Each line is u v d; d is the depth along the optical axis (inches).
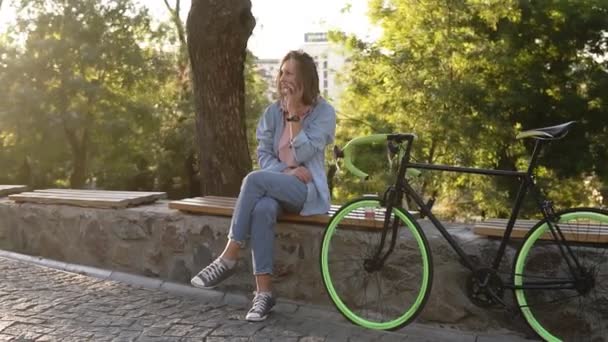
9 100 918.4
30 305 153.2
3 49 960.9
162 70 1049.5
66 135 992.9
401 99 729.0
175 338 132.0
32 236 204.2
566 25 722.2
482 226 135.3
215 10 219.9
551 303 127.7
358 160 595.8
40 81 957.2
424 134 698.2
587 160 700.7
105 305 153.9
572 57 748.0
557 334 128.0
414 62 724.0
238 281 162.6
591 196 781.9
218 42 222.1
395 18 771.4
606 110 715.4
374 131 754.8
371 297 144.3
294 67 147.3
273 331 136.2
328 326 140.1
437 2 716.7
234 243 143.6
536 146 125.0
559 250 125.0
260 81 1039.6
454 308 136.2
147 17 1016.2
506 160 703.7
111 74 1026.7
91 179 1128.8
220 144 227.3
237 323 141.2
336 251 147.6
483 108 689.0
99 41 979.3
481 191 657.6
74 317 144.9
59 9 967.6
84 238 190.5
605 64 748.0
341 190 652.1
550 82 734.5
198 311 149.9
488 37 741.3
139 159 1127.6
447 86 680.4
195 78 229.6
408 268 140.2
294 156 146.9
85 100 1000.2
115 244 184.1
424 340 132.8
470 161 691.4
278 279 157.2
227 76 225.6
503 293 128.6
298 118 148.6
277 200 144.7
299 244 153.9
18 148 985.5
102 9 979.9
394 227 138.7
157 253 175.8
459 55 697.6
